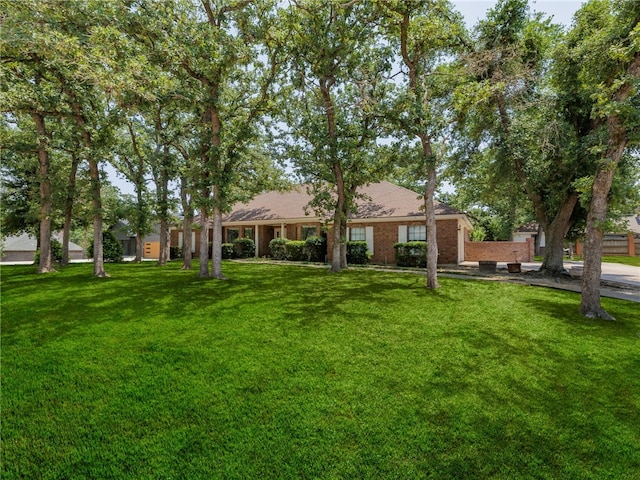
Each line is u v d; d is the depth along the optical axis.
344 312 6.43
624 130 5.96
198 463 2.53
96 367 4.00
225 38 9.20
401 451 2.67
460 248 18.17
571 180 10.95
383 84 11.66
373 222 18.03
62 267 16.42
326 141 11.38
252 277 11.27
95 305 6.96
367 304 7.07
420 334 5.21
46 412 3.11
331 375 3.86
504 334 5.25
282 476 2.41
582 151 9.87
